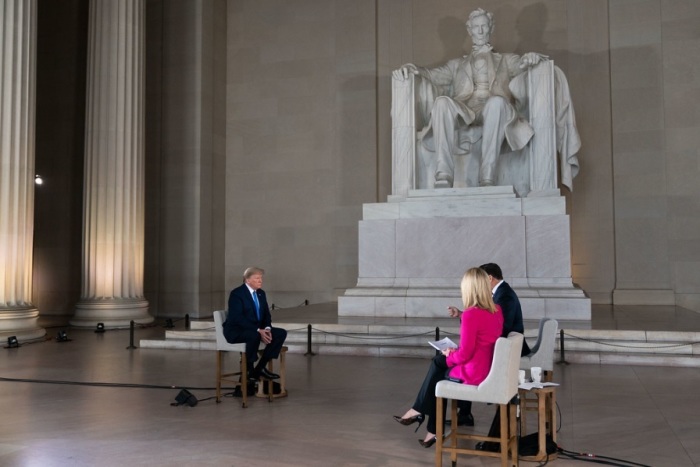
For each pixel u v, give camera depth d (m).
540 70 12.98
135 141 16.11
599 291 16.73
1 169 12.51
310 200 19.02
